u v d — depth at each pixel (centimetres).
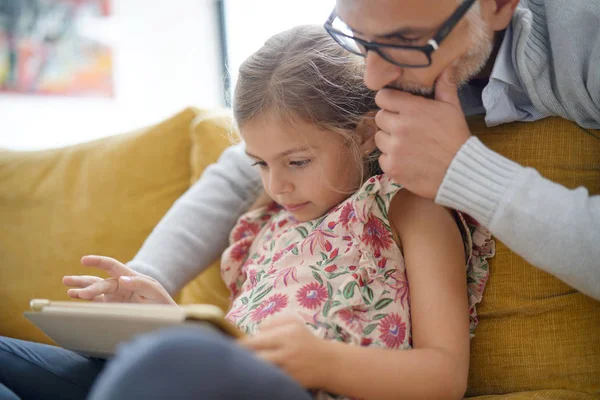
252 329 90
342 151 96
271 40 102
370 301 88
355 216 93
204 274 135
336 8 83
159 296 97
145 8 324
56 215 160
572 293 91
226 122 144
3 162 178
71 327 79
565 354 90
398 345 86
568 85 89
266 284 96
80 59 306
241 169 125
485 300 95
